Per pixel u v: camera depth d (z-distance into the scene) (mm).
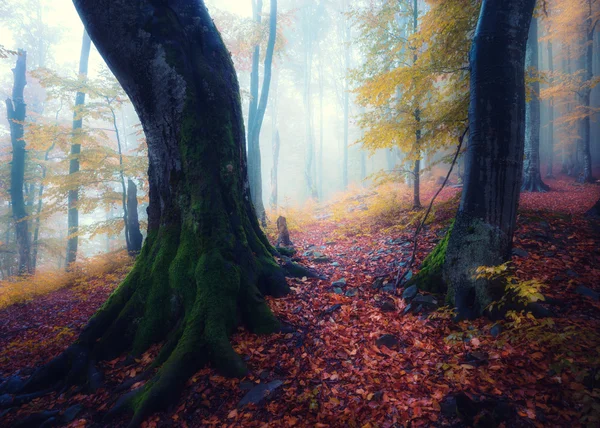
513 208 4148
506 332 3432
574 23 16656
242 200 5629
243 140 5688
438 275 4703
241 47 14641
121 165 12586
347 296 5227
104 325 4676
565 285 4527
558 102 20750
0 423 3594
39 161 18938
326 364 3598
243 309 4434
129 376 3973
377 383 3209
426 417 2713
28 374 4746
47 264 23188
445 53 6855
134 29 4703
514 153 4082
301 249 8617
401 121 8562
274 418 2938
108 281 10312
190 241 4641
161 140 5004
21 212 17531
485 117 4137
